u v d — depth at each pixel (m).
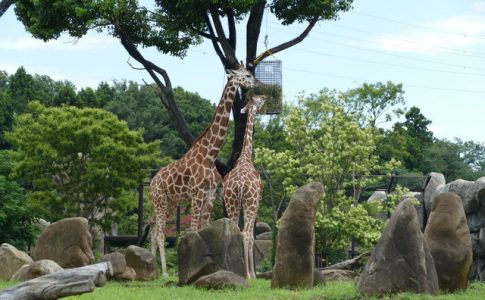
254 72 22.34
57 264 15.86
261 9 22.38
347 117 24.38
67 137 24.08
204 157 18.08
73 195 24.69
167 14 22.92
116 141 24.80
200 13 21.92
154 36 24.25
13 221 21.23
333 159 23.38
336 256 23.23
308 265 13.98
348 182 24.45
